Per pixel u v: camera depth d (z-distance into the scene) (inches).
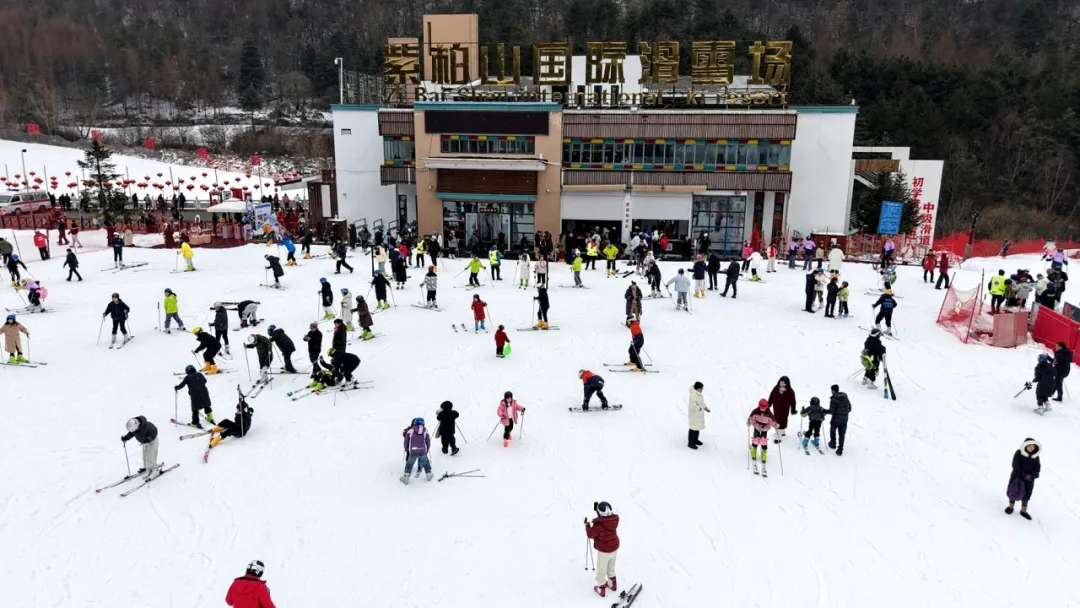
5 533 607.2
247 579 465.1
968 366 963.3
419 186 1808.6
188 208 2536.9
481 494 666.2
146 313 1151.0
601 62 1822.1
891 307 1060.5
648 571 567.5
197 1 6417.3
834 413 730.2
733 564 577.3
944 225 3233.3
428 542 600.4
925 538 613.0
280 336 898.1
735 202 1802.4
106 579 557.3
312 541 601.3
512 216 1824.6
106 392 860.0
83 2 6535.4
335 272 1433.3
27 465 705.0
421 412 822.5
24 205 2214.6
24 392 856.9
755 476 699.4
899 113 3344.0
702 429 761.6
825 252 1694.1
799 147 1785.2
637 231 1732.3
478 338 1059.9
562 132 1753.2
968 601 541.0
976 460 732.0
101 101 4896.7
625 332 1090.7
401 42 1991.9
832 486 685.9
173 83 5137.8
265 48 5723.4
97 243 1752.0
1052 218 3346.5
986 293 1278.3
